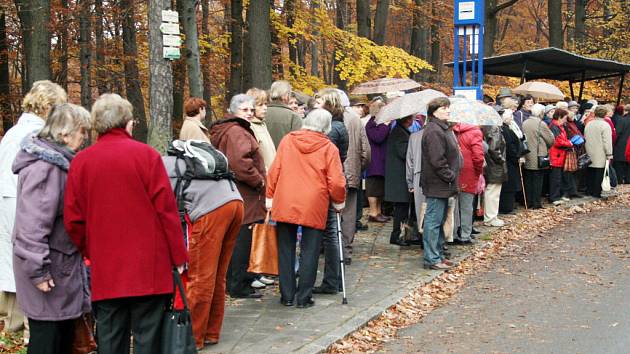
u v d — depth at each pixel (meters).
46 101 5.28
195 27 11.55
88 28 17.25
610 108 16.81
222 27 22.16
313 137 6.95
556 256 9.82
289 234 7.04
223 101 24.19
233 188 5.72
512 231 11.47
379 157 11.52
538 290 8.00
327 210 6.99
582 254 9.92
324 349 5.75
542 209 13.45
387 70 18.75
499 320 6.84
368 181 11.75
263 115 7.76
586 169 15.54
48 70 12.98
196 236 5.54
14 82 19.66
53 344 4.61
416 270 8.69
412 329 6.61
